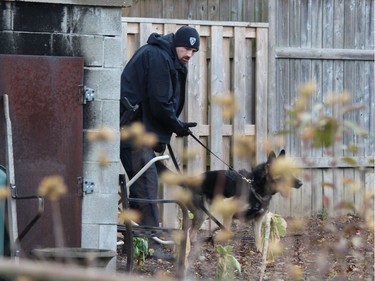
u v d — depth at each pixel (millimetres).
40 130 10781
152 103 13211
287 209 17812
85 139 11094
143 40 16500
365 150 18906
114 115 11172
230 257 9961
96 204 11109
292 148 18062
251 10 18000
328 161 18109
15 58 10727
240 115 17281
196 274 11875
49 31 11008
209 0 18766
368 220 6059
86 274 3256
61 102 10875
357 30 19172
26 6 10938
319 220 16484
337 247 7531
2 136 10602
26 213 10688
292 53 18172
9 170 9938
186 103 16906
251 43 17469
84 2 11000
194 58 16969
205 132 16969
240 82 17297
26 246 10664
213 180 14969
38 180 10742
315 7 18625
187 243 10766
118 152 11172
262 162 16906
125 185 11070
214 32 17047
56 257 8125
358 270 10195
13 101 10703
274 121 17625
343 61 18922
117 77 11180
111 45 11172
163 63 13219
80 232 10961
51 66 10844
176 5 19031
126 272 10523
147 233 11367
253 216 15008
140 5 19219
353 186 6145
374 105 19281
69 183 10891
